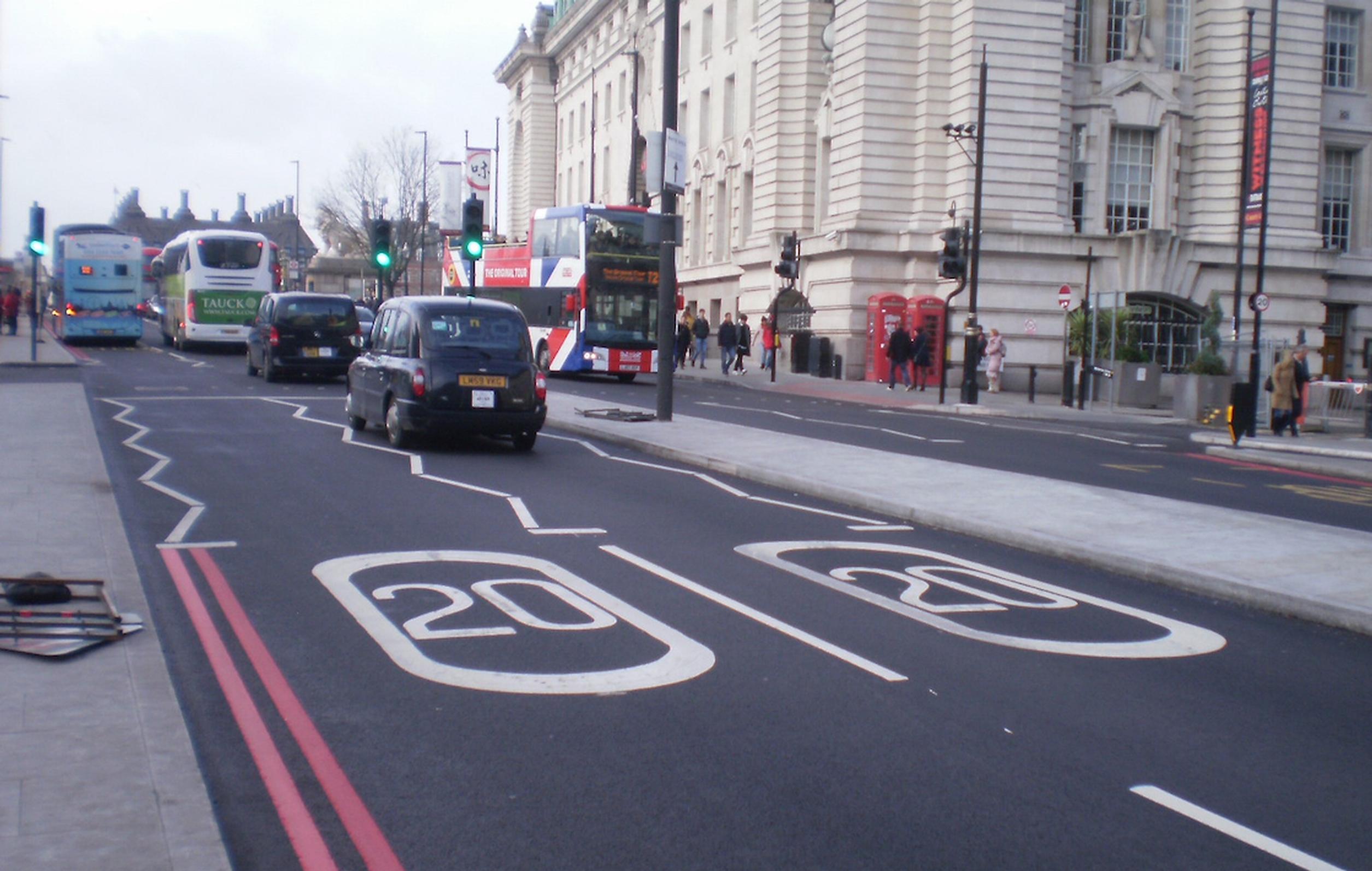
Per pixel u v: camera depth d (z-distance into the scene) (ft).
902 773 16.53
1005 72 114.52
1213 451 66.54
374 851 13.71
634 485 43.32
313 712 18.47
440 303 53.42
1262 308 91.71
